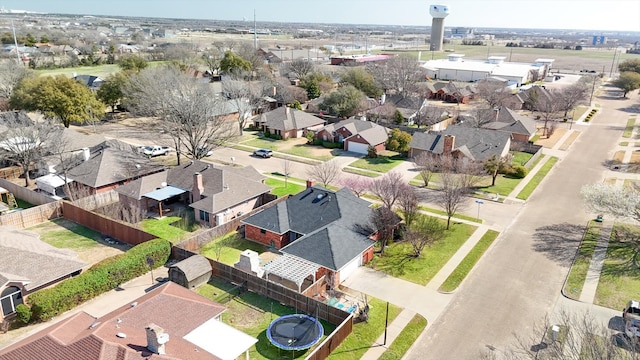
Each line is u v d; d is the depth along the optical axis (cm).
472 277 3753
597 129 9044
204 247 4247
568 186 5916
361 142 7325
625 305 3334
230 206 4759
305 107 10781
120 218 4828
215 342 2522
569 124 9456
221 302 3388
